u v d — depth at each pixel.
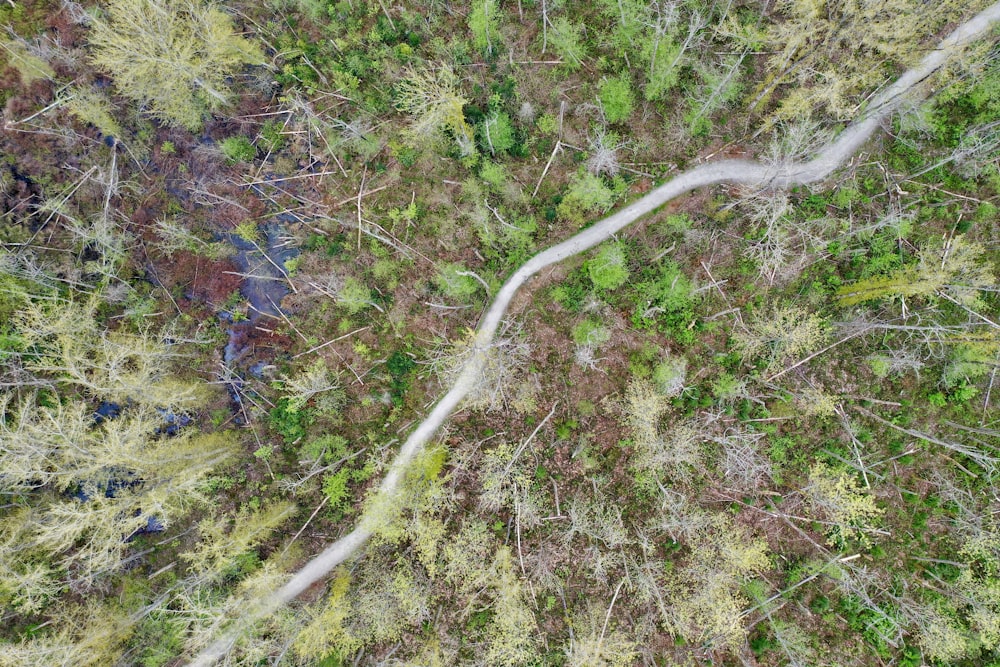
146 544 24.62
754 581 24.25
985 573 23.50
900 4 21.59
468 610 24.48
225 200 24.97
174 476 23.48
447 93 22.91
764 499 24.69
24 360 23.33
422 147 24.86
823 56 23.50
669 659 24.25
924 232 24.42
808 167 24.64
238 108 24.80
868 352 24.53
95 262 23.95
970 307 23.64
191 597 23.48
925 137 24.39
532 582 24.56
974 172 23.83
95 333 23.52
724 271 24.94
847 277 24.56
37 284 23.14
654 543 24.67
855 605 23.92
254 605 23.39
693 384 24.92
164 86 22.70
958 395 23.92
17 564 22.53
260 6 24.47
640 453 24.52
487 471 24.45
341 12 24.75
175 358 24.69
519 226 24.91
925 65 24.12
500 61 24.92
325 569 24.88
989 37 23.44
